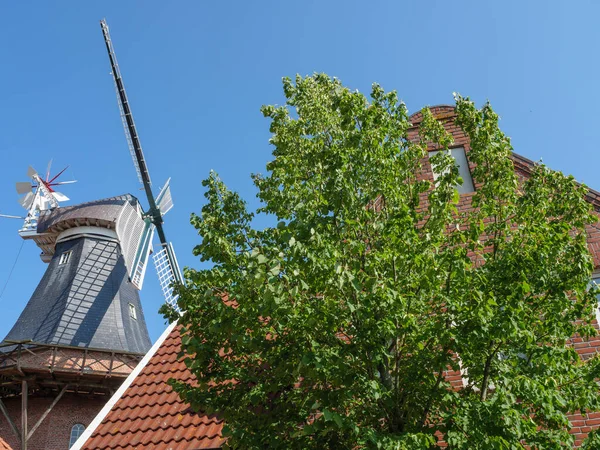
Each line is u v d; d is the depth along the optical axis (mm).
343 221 7004
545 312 6980
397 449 5508
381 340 6527
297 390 7426
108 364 27188
